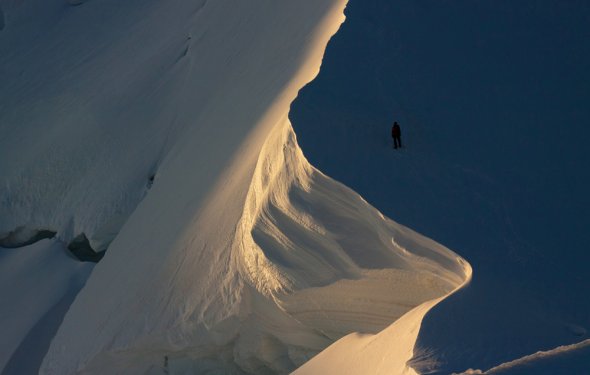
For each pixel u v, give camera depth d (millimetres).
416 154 43938
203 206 60125
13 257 91500
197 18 97875
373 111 46656
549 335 35938
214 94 77125
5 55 111562
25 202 95500
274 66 61031
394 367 36938
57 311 83688
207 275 57094
